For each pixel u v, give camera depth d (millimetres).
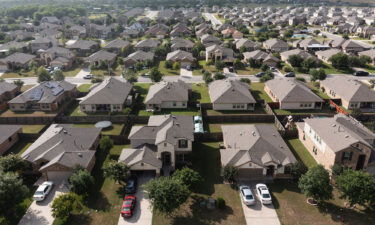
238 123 71562
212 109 79500
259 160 50500
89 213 43469
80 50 142375
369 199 41531
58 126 62281
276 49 139125
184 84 88250
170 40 159000
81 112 78750
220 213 43219
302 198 46156
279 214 43000
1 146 58500
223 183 49719
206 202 45094
